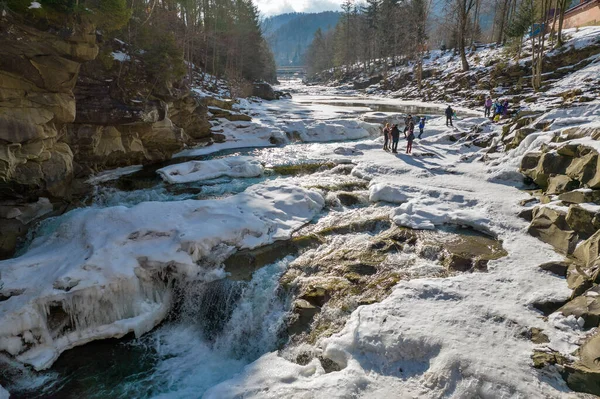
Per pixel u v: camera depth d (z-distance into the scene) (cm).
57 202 1084
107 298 721
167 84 1495
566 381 481
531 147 1209
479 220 955
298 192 1167
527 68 2930
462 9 3616
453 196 1116
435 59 4778
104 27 1090
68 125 1216
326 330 655
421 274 761
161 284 801
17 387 608
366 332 593
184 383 633
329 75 8956
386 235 939
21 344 641
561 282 680
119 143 1411
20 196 973
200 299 794
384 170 1419
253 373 589
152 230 873
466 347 539
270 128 2127
